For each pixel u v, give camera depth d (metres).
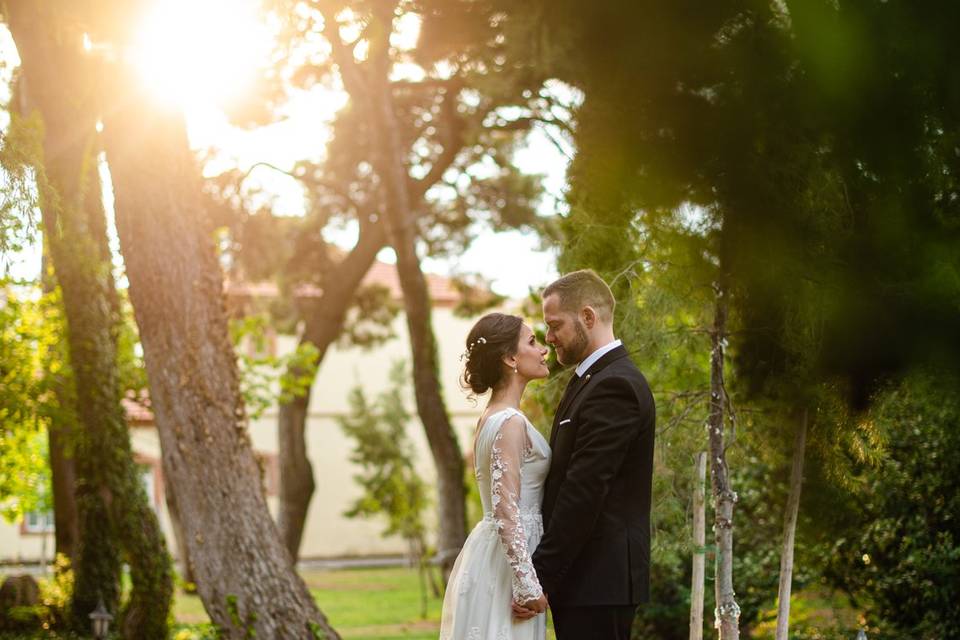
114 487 9.56
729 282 4.25
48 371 10.66
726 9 4.11
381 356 29.06
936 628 6.21
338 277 17.16
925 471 6.16
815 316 4.06
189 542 7.46
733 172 4.04
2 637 9.95
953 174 4.03
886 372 4.07
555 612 3.65
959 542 6.18
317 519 28.11
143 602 9.28
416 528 20.39
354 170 17.17
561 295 3.81
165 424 7.51
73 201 9.44
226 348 7.71
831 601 6.91
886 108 3.95
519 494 3.70
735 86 4.07
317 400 28.62
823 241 4.07
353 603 16.22
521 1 4.65
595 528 3.59
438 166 15.57
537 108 9.21
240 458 7.58
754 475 7.11
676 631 7.57
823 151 4.09
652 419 3.68
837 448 4.54
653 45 4.10
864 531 6.41
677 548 4.96
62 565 11.64
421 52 9.51
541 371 3.93
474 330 3.96
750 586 7.26
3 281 9.91
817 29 3.95
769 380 4.42
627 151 4.18
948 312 3.89
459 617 3.81
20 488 13.02
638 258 4.68
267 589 7.39
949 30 3.89
